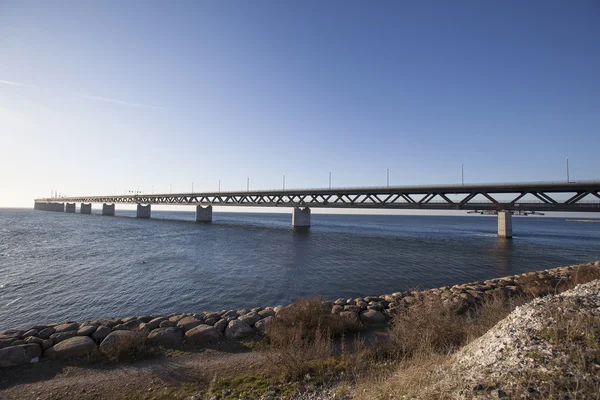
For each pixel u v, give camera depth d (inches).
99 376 232.7
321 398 192.2
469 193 2369.6
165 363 254.8
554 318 188.5
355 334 323.0
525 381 143.5
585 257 1434.5
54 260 1184.2
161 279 888.9
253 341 302.0
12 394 208.1
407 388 169.6
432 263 1240.2
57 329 307.9
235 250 1572.3
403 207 2598.4
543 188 2025.1
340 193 3132.4
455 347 249.4
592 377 136.0
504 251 1658.5
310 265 1165.1
